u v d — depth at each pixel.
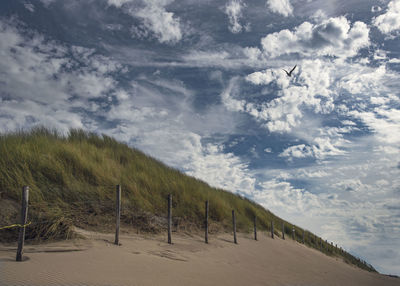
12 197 7.67
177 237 9.34
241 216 15.30
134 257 6.10
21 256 4.84
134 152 15.02
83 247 6.31
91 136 14.83
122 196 9.89
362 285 9.80
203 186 16.47
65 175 9.23
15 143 9.96
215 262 7.63
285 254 12.05
